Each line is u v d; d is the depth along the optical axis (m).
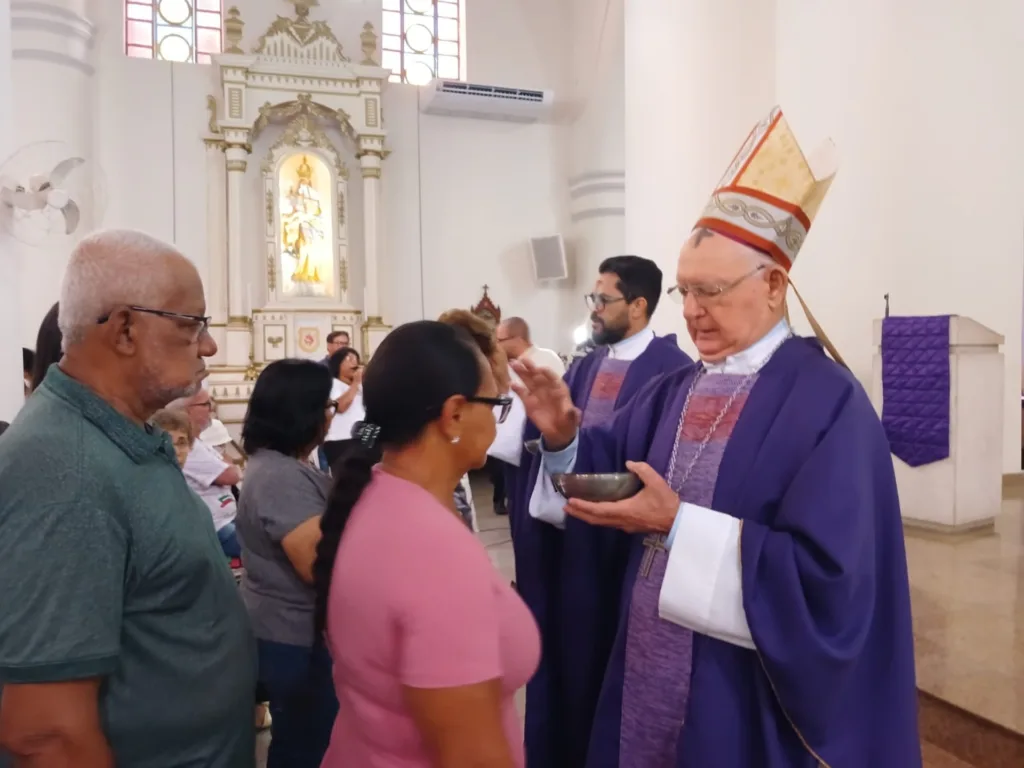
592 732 1.59
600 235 9.30
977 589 3.61
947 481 4.74
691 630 1.40
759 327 1.47
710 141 5.14
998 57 5.80
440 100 9.11
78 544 1.00
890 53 5.54
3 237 2.64
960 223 5.79
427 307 9.32
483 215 9.55
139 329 1.14
